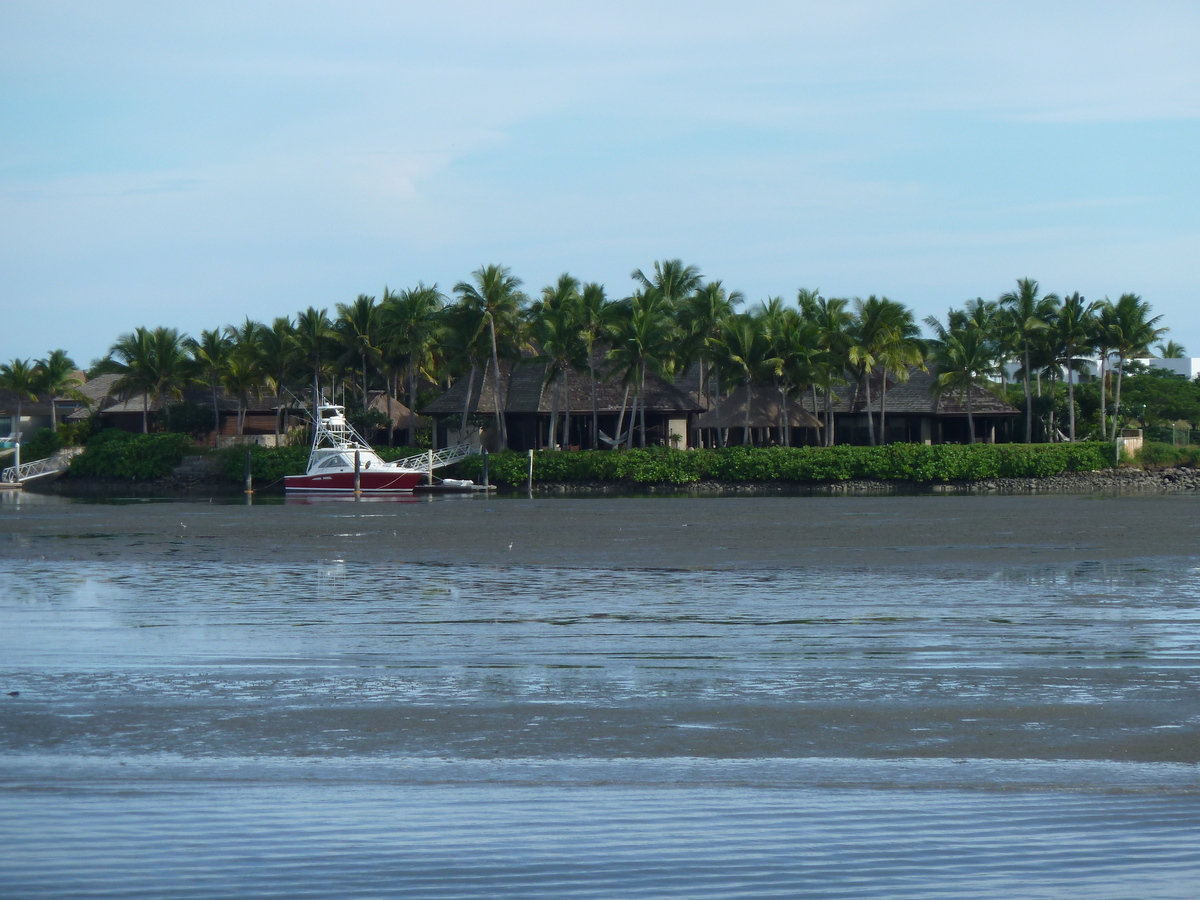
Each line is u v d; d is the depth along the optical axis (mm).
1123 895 15805
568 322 168875
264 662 35375
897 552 72875
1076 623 42906
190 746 24891
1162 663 34281
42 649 37875
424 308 179750
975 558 68812
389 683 31875
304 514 118188
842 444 192250
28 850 17703
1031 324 190375
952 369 190625
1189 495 151000
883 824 18969
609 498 150250
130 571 64125
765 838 18266
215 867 16953
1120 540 80875
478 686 31406
